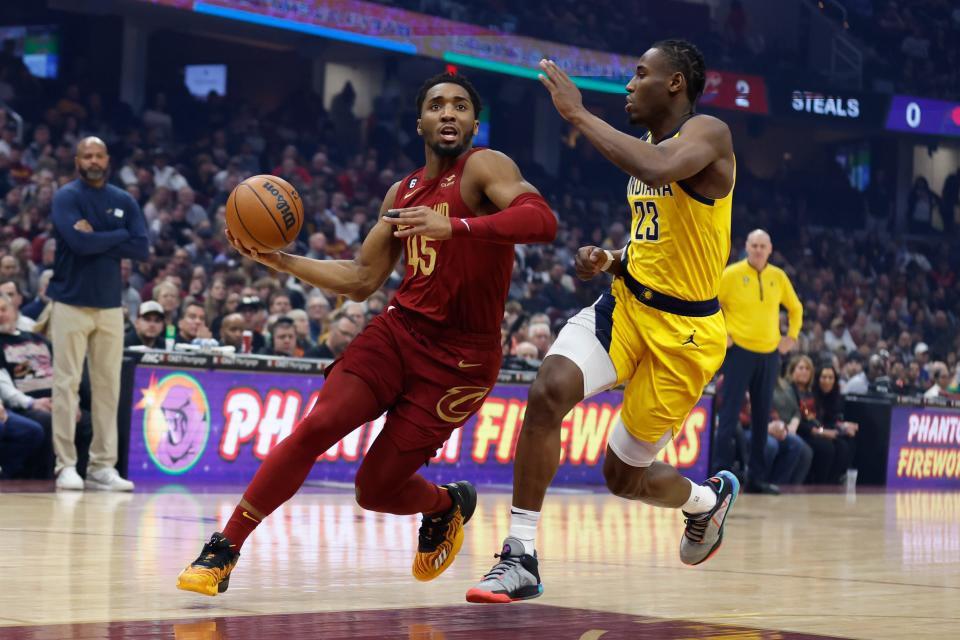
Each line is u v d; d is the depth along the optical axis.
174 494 6.72
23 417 7.30
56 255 6.86
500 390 8.87
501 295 3.41
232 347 8.07
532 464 3.41
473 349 3.39
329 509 6.27
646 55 3.66
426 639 2.73
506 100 23.73
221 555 3.12
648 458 3.76
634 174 3.33
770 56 24.95
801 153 27.34
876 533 6.35
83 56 20.09
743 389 9.09
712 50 23.84
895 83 26.23
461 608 3.28
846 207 26.55
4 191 14.27
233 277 11.28
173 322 9.82
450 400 3.40
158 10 19.91
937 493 10.72
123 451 7.29
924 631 3.10
